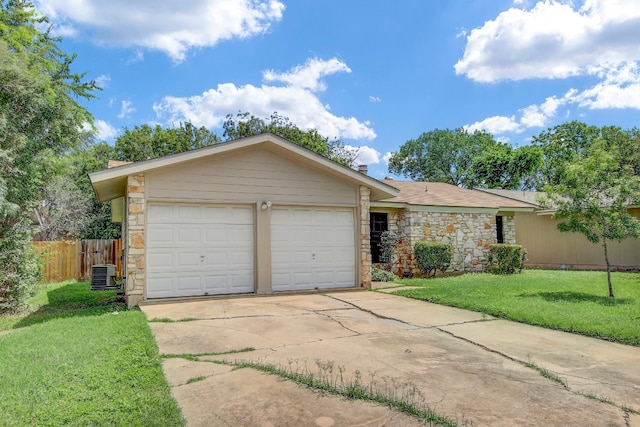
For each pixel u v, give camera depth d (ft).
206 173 30.55
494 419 10.42
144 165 27.86
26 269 28.99
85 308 28.84
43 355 15.78
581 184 29.27
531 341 18.29
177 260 29.68
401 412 10.78
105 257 52.19
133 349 16.39
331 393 12.03
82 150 50.62
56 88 44.55
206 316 23.52
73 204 67.62
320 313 24.63
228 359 15.47
